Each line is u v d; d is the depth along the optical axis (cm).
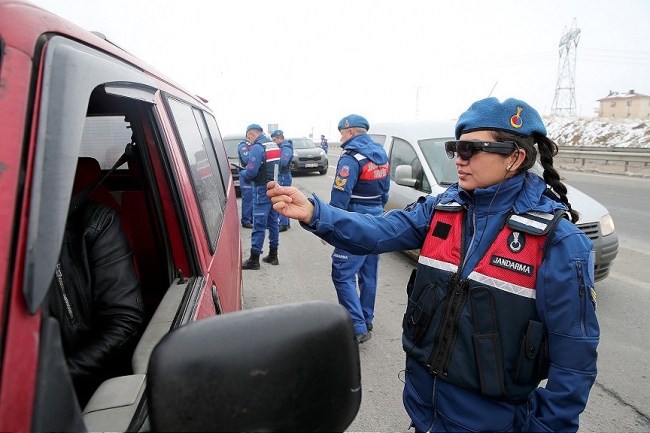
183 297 139
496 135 121
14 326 60
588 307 110
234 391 64
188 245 155
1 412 56
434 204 144
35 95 73
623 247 564
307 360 69
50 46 80
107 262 144
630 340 327
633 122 2444
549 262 112
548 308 112
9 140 66
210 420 64
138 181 229
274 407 67
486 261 119
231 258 244
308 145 1641
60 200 70
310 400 69
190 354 63
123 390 94
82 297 137
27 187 66
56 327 67
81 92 84
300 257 580
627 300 397
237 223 356
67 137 75
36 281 63
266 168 504
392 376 292
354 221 146
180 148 171
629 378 281
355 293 323
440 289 127
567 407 110
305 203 144
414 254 542
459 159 127
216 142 353
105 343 133
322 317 71
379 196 342
